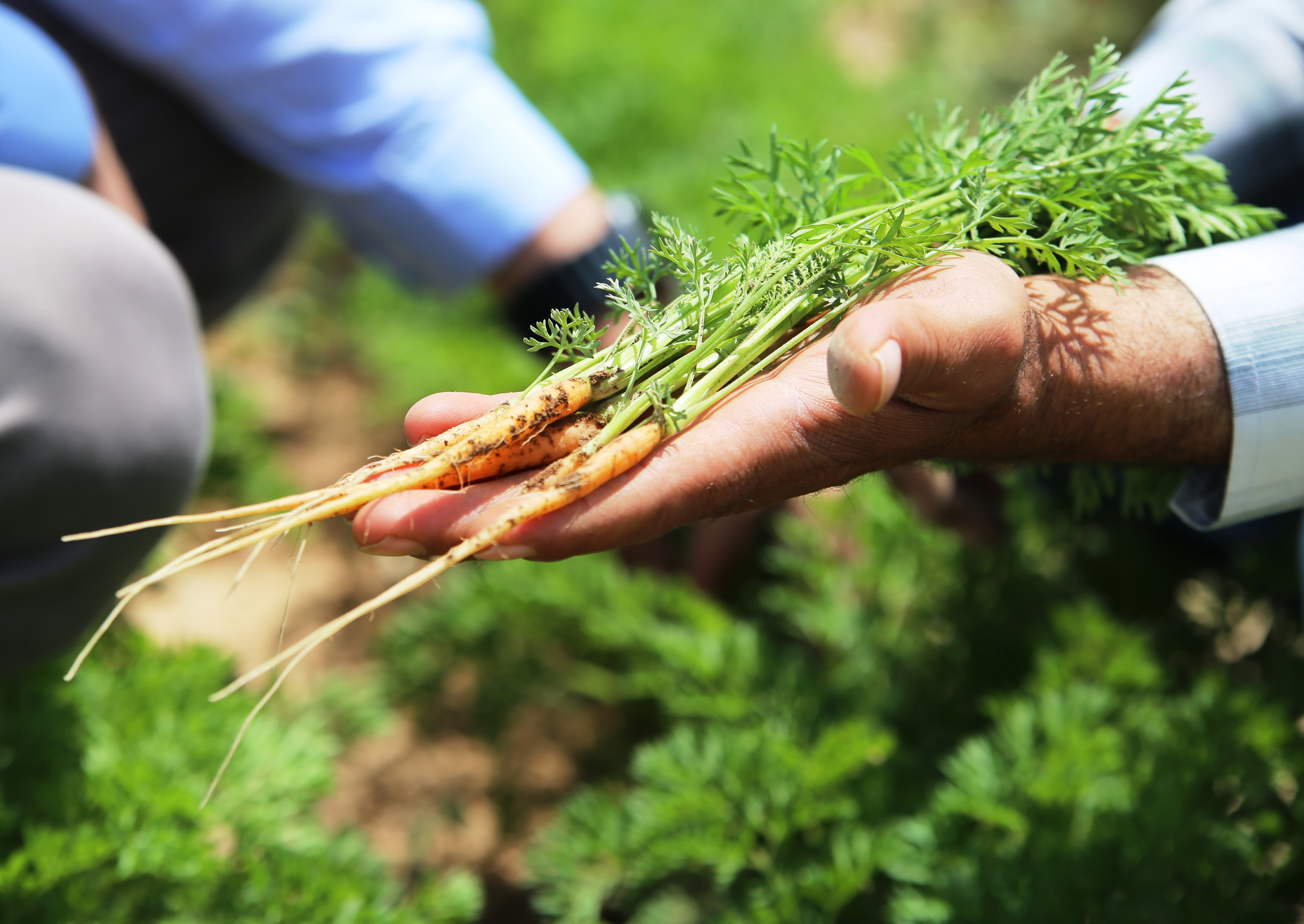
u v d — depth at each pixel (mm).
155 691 940
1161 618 1188
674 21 2090
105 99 1025
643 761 978
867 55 2451
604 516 633
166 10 956
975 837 908
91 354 802
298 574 1410
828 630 1145
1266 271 708
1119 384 688
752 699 1055
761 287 669
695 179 1688
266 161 1096
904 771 1015
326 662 1329
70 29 996
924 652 1147
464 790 1264
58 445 795
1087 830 894
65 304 793
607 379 667
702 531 1297
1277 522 1079
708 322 679
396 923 875
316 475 1512
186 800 854
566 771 1279
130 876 840
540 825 1222
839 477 669
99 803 855
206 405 869
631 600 1172
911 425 657
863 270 679
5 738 871
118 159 1054
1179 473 762
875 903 935
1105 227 721
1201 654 1157
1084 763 923
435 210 1063
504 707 1218
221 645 1160
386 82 1020
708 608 1150
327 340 1677
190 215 1143
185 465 858
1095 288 701
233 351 1637
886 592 1204
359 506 644
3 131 855
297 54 991
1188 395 698
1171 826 865
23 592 825
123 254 820
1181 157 708
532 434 658
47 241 796
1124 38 2568
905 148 742
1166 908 840
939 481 1236
